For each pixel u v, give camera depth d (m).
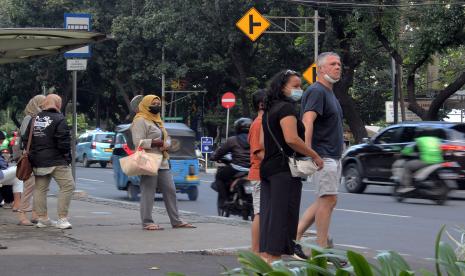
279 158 9.06
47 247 12.23
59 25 68.19
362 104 70.06
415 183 23.97
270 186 9.10
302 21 50.16
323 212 10.68
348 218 19.38
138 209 18.88
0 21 69.75
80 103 86.12
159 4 58.47
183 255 11.81
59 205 14.61
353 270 5.05
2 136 17.56
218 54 59.69
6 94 77.50
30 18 68.12
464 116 67.00
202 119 72.81
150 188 14.50
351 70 48.59
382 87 68.19
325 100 10.48
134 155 14.02
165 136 14.47
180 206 23.45
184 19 54.59
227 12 52.09
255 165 11.17
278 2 49.62
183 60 62.97
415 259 12.49
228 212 17.73
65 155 14.49
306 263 5.13
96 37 14.92
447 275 5.50
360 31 45.16
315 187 10.75
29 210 18.02
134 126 14.25
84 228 14.76
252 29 41.12
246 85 58.56
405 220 18.89
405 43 47.34
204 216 17.06
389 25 44.69
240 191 17.23
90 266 10.60
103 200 21.39
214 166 54.62
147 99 14.36
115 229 14.61
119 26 63.12
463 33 41.66
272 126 9.12
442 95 44.88
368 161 28.08
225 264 11.02
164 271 10.36
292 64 58.81
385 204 23.59
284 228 9.01
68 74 70.12
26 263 10.73
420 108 46.00
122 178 25.58
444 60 66.56
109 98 81.62
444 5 41.19
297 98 9.20
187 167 25.22
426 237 15.66
